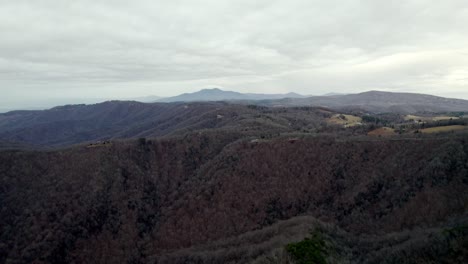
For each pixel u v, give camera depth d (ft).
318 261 142.10
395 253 150.51
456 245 134.10
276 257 149.79
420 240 151.33
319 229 184.85
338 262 146.30
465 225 145.48
